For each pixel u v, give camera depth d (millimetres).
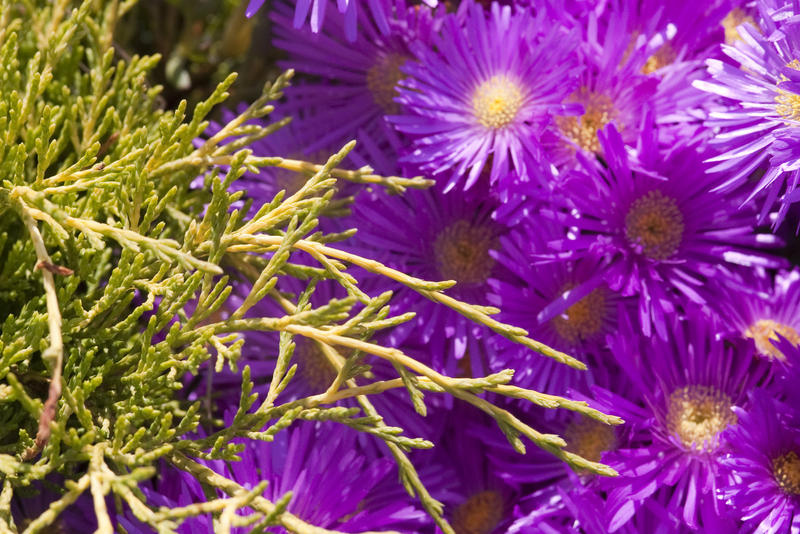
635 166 557
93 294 535
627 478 549
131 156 524
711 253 564
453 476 572
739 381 561
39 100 564
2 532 502
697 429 558
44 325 519
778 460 546
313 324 513
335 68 599
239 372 574
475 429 573
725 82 546
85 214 530
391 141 579
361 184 586
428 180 548
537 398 515
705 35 574
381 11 560
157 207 529
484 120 564
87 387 511
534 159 560
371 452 562
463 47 566
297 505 543
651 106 564
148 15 642
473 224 582
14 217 541
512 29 563
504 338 562
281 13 607
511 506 581
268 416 518
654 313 558
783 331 572
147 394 529
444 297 518
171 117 577
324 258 520
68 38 552
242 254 551
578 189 556
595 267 565
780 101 543
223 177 583
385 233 575
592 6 568
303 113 610
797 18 534
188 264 502
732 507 542
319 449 552
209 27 647
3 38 557
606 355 570
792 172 542
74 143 553
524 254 564
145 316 567
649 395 558
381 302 515
